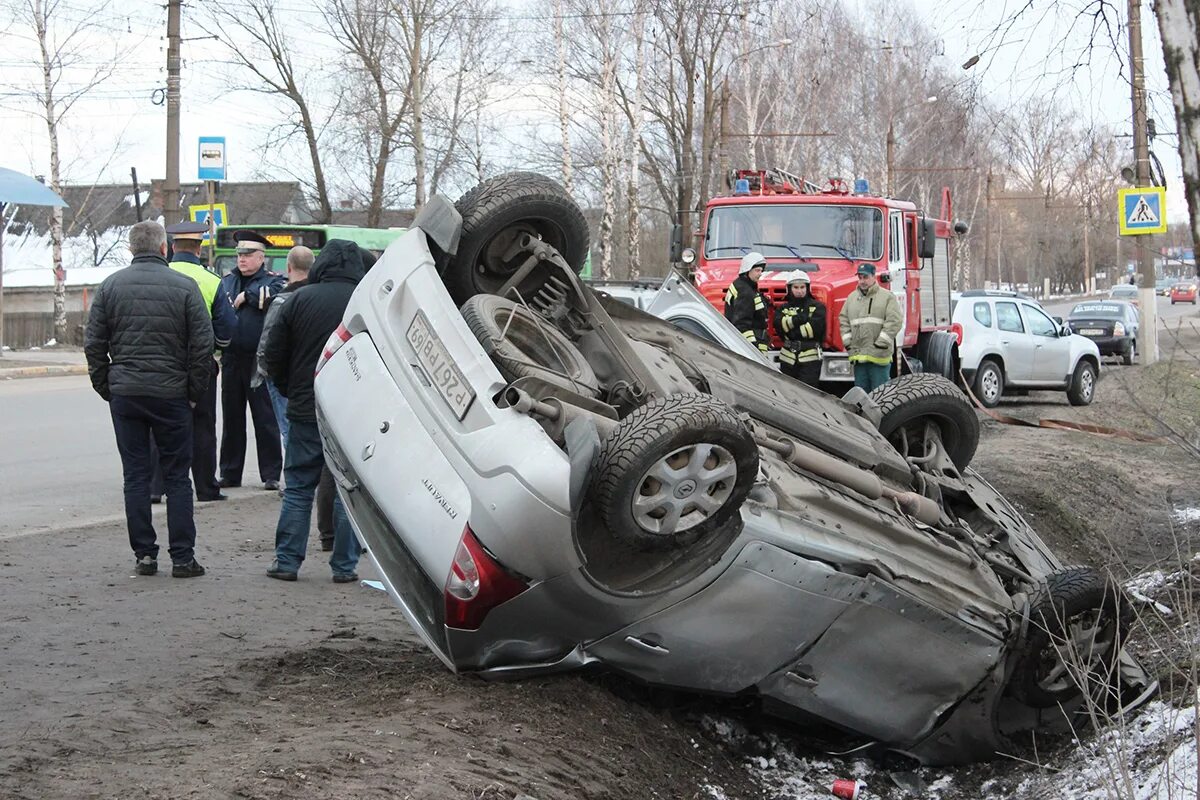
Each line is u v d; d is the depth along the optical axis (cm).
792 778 575
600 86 3691
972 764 614
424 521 493
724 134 3372
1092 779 541
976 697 589
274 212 5538
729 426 470
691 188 3525
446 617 492
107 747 455
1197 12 446
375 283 565
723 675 531
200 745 459
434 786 422
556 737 497
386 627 679
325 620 688
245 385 1118
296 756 439
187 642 625
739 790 545
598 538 502
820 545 521
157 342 747
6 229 5328
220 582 764
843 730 576
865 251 1595
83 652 598
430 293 534
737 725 592
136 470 764
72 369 2625
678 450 464
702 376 605
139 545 771
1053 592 595
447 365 509
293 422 769
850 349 1409
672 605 503
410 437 512
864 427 660
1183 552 920
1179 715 565
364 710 511
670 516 475
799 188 1750
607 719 532
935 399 681
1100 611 607
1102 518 1176
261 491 1120
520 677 527
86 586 738
